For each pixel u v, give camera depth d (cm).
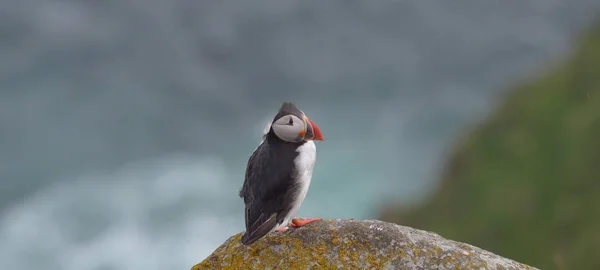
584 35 1702
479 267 574
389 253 584
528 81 1716
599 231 1196
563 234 1268
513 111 1622
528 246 1309
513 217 1374
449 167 1667
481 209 1448
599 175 1298
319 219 629
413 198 1791
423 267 573
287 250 594
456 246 602
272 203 602
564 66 1639
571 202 1286
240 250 604
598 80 1487
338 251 588
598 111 1400
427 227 1541
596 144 1345
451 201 1554
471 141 1656
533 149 1466
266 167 611
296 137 614
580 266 1189
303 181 611
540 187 1381
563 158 1383
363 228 606
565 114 1470
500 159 1526
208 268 597
